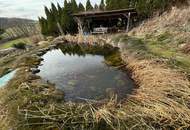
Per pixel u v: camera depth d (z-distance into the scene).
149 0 21.06
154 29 16.48
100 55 14.70
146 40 14.22
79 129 5.58
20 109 6.77
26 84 8.78
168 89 6.98
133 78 9.45
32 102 7.21
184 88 7.00
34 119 6.14
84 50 16.92
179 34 12.87
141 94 7.22
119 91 8.37
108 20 23.92
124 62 11.88
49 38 24.34
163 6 20.28
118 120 5.73
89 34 21.45
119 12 19.47
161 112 5.88
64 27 25.11
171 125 5.42
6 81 10.08
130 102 6.91
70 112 6.33
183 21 14.95
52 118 6.04
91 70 11.33
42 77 10.69
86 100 7.59
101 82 9.48
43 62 13.84
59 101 7.65
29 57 14.70
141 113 6.01
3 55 19.52
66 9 25.02
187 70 8.29
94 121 5.79
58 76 10.73
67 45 19.61
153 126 5.46
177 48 11.23
